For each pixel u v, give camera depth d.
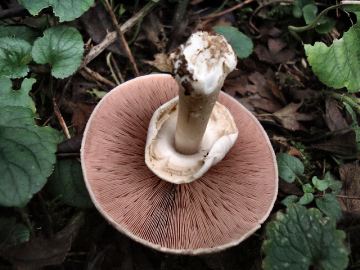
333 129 0.19
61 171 0.15
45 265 0.13
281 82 0.20
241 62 0.20
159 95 0.15
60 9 0.16
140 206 0.12
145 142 0.14
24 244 0.13
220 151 0.13
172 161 0.14
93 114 0.14
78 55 0.16
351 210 0.17
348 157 0.18
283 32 0.22
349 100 0.19
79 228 0.15
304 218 0.13
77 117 0.17
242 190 0.14
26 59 0.16
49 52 0.16
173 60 0.11
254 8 0.22
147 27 0.20
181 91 0.11
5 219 0.13
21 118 0.13
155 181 0.13
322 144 0.18
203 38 0.11
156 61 0.19
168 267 0.15
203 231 0.12
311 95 0.20
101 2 0.19
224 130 0.14
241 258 0.15
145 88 0.15
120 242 0.15
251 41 0.20
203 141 0.14
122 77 0.19
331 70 0.18
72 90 0.18
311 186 0.16
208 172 0.14
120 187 0.13
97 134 0.13
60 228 0.15
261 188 0.14
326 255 0.12
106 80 0.19
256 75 0.20
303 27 0.21
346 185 0.17
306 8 0.21
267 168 0.14
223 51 0.11
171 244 0.12
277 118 0.19
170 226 0.12
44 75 0.17
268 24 0.22
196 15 0.21
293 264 0.12
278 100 0.20
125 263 0.15
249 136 0.15
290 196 0.16
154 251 0.15
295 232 0.13
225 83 0.20
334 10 0.21
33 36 0.17
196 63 0.11
